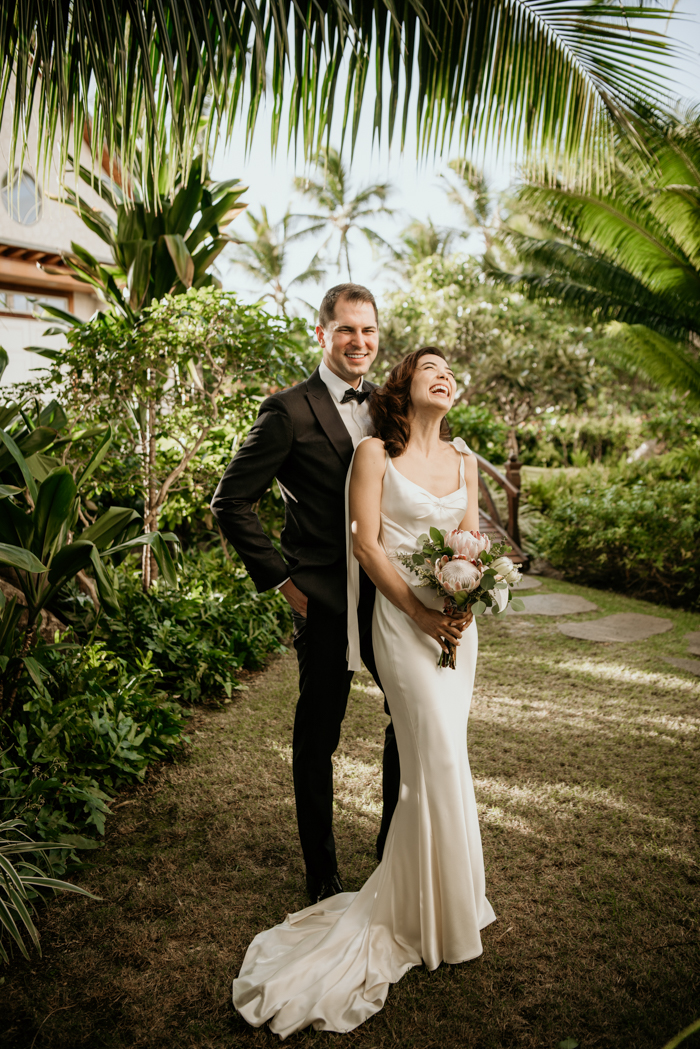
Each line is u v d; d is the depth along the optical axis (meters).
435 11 2.50
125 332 4.22
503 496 9.67
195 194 4.68
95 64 1.97
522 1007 1.73
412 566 1.91
